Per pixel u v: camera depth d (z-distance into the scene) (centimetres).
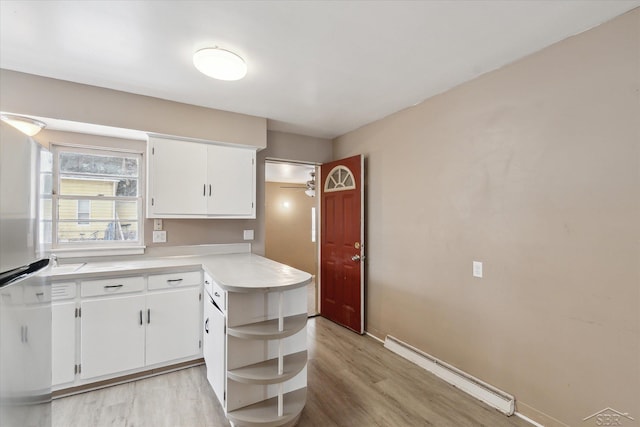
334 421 189
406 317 284
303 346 205
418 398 213
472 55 193
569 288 172
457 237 237
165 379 235
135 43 179
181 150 275
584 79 166
